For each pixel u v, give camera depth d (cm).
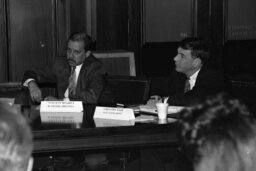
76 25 540
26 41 527
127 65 428
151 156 303
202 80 337
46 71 369
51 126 236
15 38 524
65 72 361
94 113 272
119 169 301
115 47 556
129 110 257
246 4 589
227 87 343
